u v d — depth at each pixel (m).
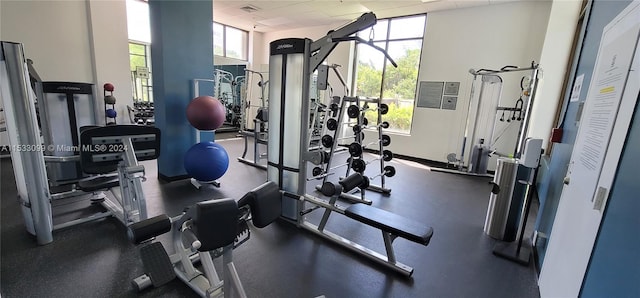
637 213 0.96
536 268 2.23
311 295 1.82
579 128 1.82
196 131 3.91
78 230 2.44
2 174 3.67
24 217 2.37
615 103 1.30
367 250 2.29
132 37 6.49
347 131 6.73
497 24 4.98
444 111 5.68
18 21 4.16
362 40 2.29
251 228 2.68
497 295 1.91
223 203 1.13
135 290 1.77
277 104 2.76
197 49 3.78
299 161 2.67
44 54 4.41
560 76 3.93
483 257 2.36
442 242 2.59
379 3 5.31
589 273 1.25
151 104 6.54
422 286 1.97
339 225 2.83
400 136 6.27
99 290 1.76
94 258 2.07
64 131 3.29
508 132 5.13
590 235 1.30
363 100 3.40
